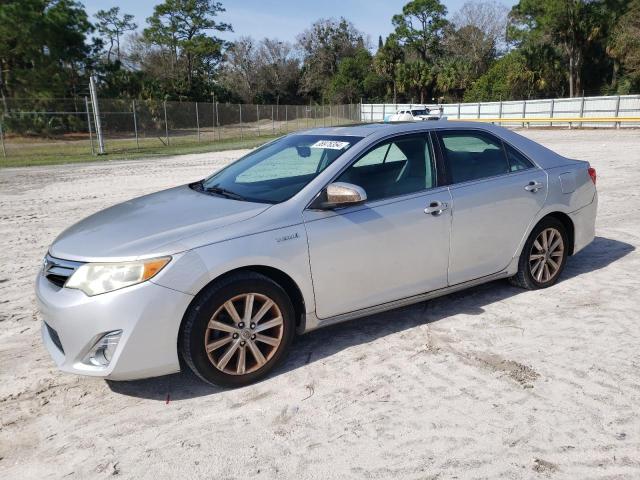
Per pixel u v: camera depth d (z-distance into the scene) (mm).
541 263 4742
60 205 10086
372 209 3711
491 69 54156
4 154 23078
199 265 3084
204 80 65125
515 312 4352
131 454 2748
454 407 3064
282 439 2830
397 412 3035
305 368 3559
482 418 2953
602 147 18000
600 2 43875
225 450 2754
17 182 13922
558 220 4809
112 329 2967
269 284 3320
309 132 4523
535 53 46344
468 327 4105
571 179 4820
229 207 3564
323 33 78688
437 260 4035
